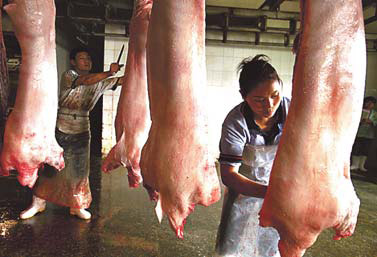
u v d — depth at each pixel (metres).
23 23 1.64
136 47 2.00
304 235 1.18
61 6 7.03
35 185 4.16
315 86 1.14
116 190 5.59
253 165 2.37
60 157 1.85
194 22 1.29
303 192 1.15
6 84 1.98
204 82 1.34
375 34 9.08
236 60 8.55
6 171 1.77
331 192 1.14
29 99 1.71
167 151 1.31
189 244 3.76
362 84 1.17
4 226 3.92
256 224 2.49
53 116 1.79
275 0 7.50
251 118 2.18
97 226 4.08
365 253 3.84
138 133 2.05
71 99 3.94
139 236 3.88
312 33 1.14
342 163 1.17
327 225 1.16
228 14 7.76
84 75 3.81
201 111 1.33
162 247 3.65
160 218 1.33
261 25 7.85
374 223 4.77
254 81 1.89
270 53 8.60
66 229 3.94
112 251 3.50
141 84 2.03
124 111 2.05
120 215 4.47
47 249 3.46
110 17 7.53
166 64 1.29
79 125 4.04
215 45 8.48
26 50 1.69
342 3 1.13
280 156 1.19
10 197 4.91
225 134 2.12
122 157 2.06
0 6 1.89
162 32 1.29
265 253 2.55
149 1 2.02
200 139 1.32
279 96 1.93
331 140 1.15
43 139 1.76
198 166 1.32
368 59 9.28
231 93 8.62
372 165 8.71
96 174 6.60
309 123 1.14
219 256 2.58
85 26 8.10
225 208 2.53
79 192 4.14
